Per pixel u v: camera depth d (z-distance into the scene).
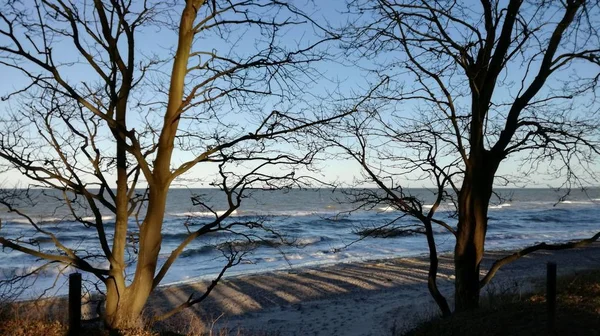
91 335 5.18
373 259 22.86
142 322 5.89
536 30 6.56
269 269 20.00
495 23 6.80
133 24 5.75
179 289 15.91
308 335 10.57
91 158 5.57
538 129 6.71
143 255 5.67
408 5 6.93
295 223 38.84
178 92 5.78
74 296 4.77
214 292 15.52
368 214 46.16
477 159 7.04
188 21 5.72
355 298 14.51
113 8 5.56
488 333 5.80
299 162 6.00
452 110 7.03
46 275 16.77
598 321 5.65
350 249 26.34
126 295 5.62
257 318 12.37
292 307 13.55
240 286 16.47
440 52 7.12
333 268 19.95
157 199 5.68
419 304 12.88
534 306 6.52
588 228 40.09
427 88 7.14
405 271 19.06
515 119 6.91
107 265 17.95
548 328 5.45
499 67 6.91
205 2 6.02
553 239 31.64
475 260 7.04
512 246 27.89
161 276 5.82
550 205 71.62
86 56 5.48
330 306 13.48
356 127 7.14
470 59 7.12
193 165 5.75
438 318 7.28
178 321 11.80
